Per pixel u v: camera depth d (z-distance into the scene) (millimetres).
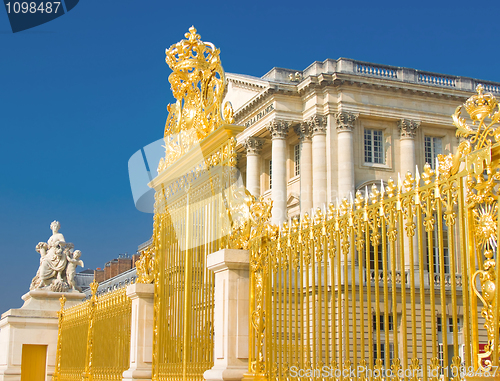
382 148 40531
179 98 11477
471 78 41812
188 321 10125
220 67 10258
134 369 11766
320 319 6793
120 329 13211
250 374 8242
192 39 10922
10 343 18672
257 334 8281
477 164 4914
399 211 5727
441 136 41562
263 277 8305
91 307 15375
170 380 10531
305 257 7246
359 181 39250
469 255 4910
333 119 39594
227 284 8664
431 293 5219
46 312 19234
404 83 40031
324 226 6934
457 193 5105
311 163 40344
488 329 4672
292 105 41188
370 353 5910
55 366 18531
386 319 5723
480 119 4988
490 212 4836
